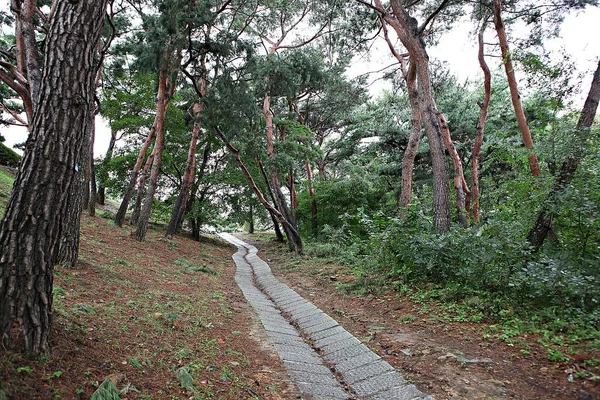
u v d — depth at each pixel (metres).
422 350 4.96
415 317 6.37
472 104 19.58
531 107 16.14
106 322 4.53
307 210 25.52
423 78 9.99
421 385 4.04
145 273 8.52
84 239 10.52
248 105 12.09
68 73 3.24
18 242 2.97
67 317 4.09
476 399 3.63
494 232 6.98
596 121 8.66
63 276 5.95
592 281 5.46
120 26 14.23
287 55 13.65
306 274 12.10
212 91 12.08
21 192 3.04
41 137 3.13
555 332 4.94
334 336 6.04
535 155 9.90
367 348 5.27
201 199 24.11
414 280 8.11
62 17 3.30
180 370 3.70
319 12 15.87
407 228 8.80
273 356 5.02
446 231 8.95
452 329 5.59
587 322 4.99
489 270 6.65
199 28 10.63
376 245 9.33
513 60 9.95
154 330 4.83
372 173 21.64
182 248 16.14
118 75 17.98
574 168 7.12
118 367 3.45
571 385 3.69
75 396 2.76
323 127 27.53
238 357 4.72
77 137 3.29
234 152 14.32
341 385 4.46
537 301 5.85
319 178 28.23
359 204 22.31
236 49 11.29
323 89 17.20
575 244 6.73
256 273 14.23
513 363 4.30
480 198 14.72
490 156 16.02
